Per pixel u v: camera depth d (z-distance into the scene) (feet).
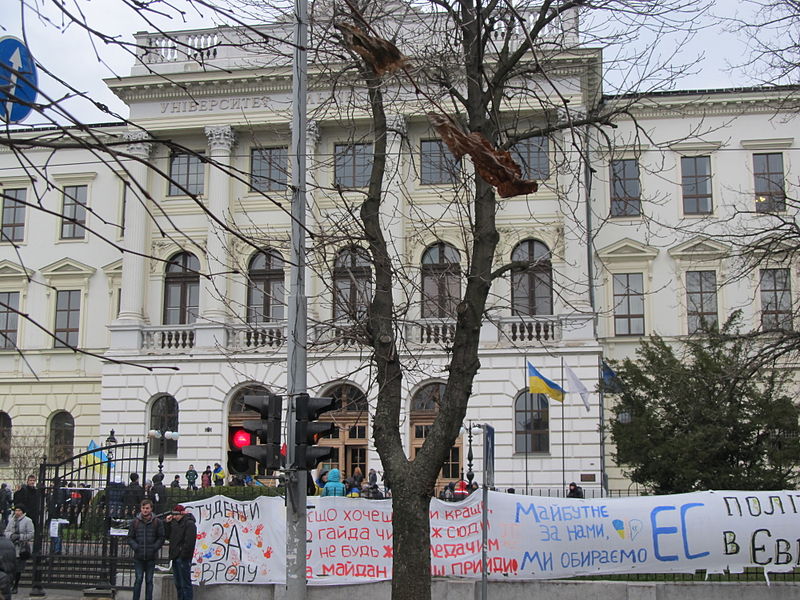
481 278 44.80
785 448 75.00
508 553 56.39
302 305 48.52
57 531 69.10
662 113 143.95
